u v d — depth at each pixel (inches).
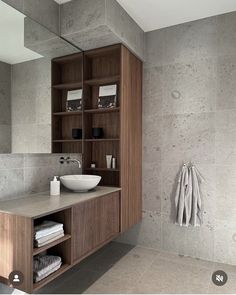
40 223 66.6
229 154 92.9
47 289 76.1
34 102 82.4
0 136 70.1
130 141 99.9
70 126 100.9
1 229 58.6
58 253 67.6
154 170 107.9
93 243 75.9
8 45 72.3
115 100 99.3
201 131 98.0
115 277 83.8
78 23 83.8
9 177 72.4
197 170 98.3
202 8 90.7
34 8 78.7
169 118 104.6
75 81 100.3
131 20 96.7
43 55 85.4
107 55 103.7
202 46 98.0
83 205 71.2
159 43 107.0
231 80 92.7
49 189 87.8
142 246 110.7
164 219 105.6
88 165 105.7
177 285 78.7
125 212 95.7
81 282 80.6
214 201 95.6
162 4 87.6
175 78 103.4
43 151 86.0
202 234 97.8
